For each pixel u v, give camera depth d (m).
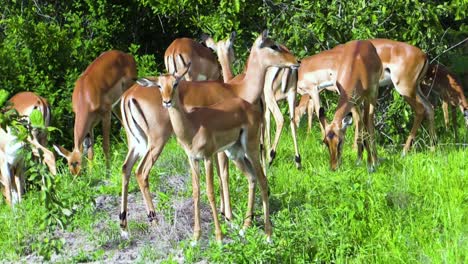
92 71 12.66
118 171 11.78
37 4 16.83
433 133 12.98
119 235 9.43
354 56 11.81
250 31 14.81
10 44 15.44
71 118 15.04
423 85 14.34
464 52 16.92
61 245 8.52
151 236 9.34
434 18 13.80
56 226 9.70
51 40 15.47
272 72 11.98
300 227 8.60
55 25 15.95
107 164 12.50
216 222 8.70
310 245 8.38
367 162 11.16
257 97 9.95
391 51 13.05
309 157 12.44
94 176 11.89
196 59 12.46
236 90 9.92
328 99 14.28
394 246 8.25
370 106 11.89
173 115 8.47
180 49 12.39
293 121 12.00
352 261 8.09
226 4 14.32
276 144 12.02
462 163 10.97
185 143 8.59
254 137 8.87
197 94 9.62
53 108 14.59
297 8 14.21
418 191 9.90
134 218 9.87
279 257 8.10
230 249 8.02
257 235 8.23
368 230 8.72
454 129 13.89
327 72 12.85
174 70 12.45
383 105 14.32
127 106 9.75
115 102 12.80
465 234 8.38
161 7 15.30
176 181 10.98
